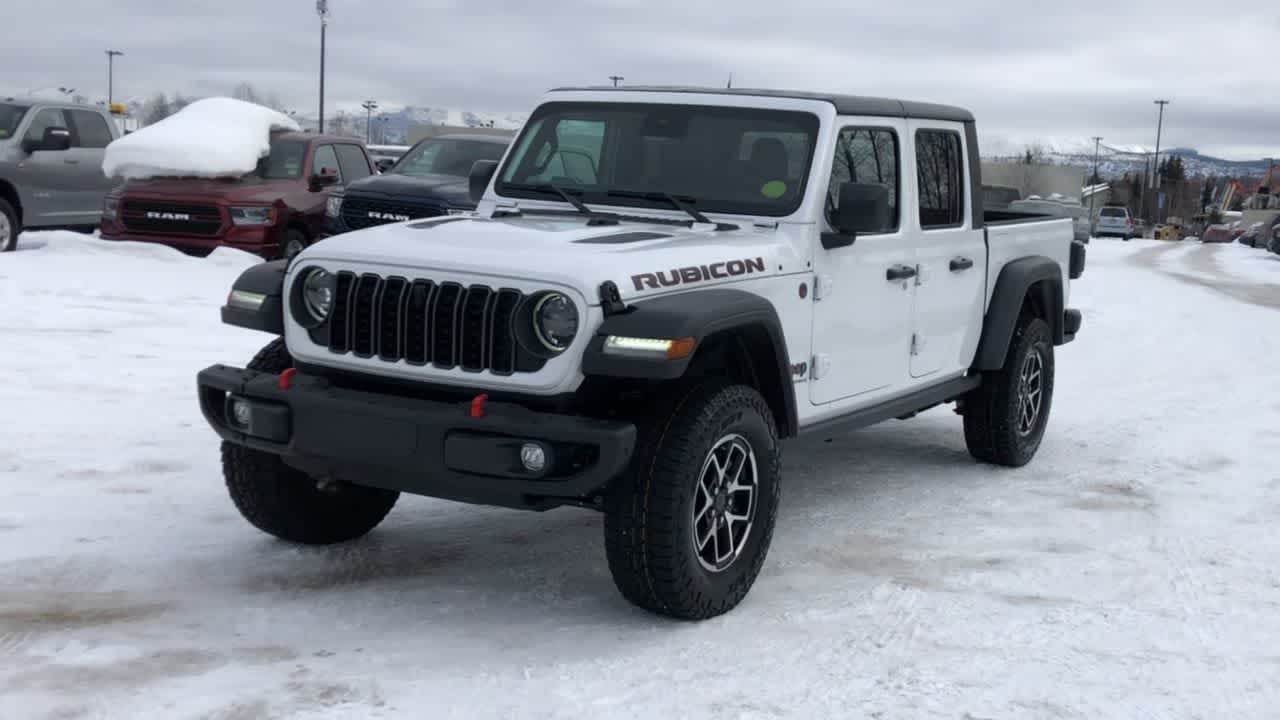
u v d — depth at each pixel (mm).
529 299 4270
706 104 5652
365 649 4219
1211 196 156375
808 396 5348
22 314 11039
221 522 5578
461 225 5031
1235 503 6621
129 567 4918
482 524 5840
